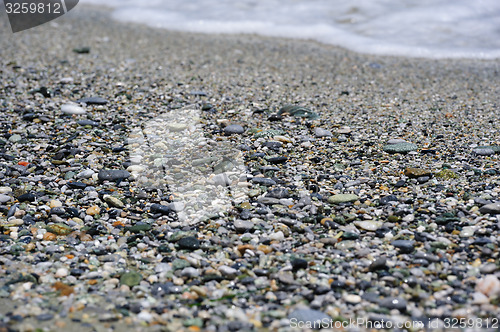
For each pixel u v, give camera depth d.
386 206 1.75
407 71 2.22
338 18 2.66
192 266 1.68
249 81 2.15
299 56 2.31
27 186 1.79
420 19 2.57
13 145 1.89
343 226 1.73
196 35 2.51
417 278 1.65
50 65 2.21
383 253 1.68
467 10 2.61
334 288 1.64
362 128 1.95
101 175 1.81
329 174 1.82
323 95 2.09
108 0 3.12
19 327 1.61
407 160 1.85
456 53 2.32
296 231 1.72
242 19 2.70
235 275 1.66
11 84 2.10
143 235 1.72
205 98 2.06
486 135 1.92
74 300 1.64
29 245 1.70
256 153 1.87
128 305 1.63
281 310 1.62
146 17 2.78
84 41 2.38
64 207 1.76
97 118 1.98
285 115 1.99
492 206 1.73
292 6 2.85
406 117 1.99
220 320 1.62
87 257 1.69
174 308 1.63
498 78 2.18
